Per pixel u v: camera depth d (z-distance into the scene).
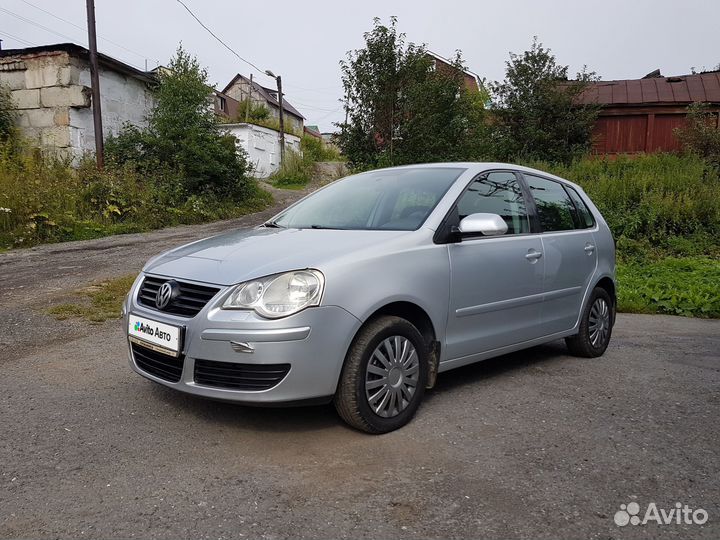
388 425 3.48
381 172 4.87
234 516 2.57
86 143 18.00
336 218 4.33
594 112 20.59
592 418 3.83
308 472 2.98
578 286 5.12
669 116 21.31
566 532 2.51
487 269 4.13
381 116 15.24
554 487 2.89
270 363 3.08
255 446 3.27
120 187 15.73
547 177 5.22
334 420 3.66
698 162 17.52
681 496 2.84
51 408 3.78
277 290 3.15
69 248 11.75
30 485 2.81
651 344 6.11
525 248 4.50
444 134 14.99
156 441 3.31
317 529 2.49
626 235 13.34
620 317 7.79
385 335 3.43
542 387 4.47
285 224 4.49
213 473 2.96
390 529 2.50
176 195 17.78
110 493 2.75
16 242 11.95
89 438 3.34
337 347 3.23
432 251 3.78
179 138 18.83
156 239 13.30
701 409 4.06
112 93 19.05
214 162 19.12
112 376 4.44
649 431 3.63
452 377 4.68
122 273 8.80
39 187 13.78
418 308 3.68
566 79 21.61
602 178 15.55
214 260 3.53
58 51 17.14
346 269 3.31
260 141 32.72
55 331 5.74
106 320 6.18
